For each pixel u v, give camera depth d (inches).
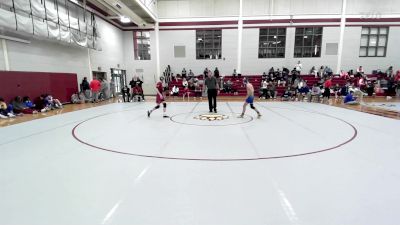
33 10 377.1
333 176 126.4
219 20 718.5
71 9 490.6
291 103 492.7
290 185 116.2
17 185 117.9
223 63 737.0
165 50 748.6
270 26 705.0
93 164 145.5
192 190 111.8
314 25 693.9
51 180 123.3
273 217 90.0
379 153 164.9
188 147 179.8
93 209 96.4
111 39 677.9
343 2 675.4
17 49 372.8
